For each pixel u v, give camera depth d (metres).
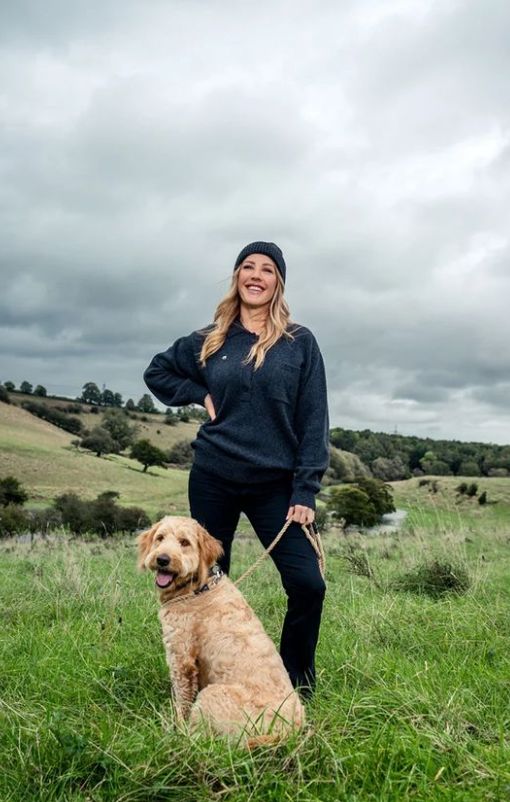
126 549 15.67
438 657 4.99
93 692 4.18
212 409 4.50
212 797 2.79
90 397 142.25
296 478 4.32
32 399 128.50
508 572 9.27
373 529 31.09
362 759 3.01
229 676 3.61
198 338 4.71
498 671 4.42
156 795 2.81
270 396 4.30
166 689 4.34
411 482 49.47
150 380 4.87
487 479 51.16
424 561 8.43
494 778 2.83
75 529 29.34
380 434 111.12
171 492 70.19
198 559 3.96
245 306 4.57
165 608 3.93
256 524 4.46
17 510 29.11
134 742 3.15
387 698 3.72
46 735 3.27
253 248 4.53
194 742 3.05
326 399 4.51
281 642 4.40
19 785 2.95
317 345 4.59
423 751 3.05
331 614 6.41
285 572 4.31
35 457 78.06
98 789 2.88
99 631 5.58
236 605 3.86
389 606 6.25
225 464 4.35
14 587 8.31
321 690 4.15
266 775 2.89
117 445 101.25
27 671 4.56
